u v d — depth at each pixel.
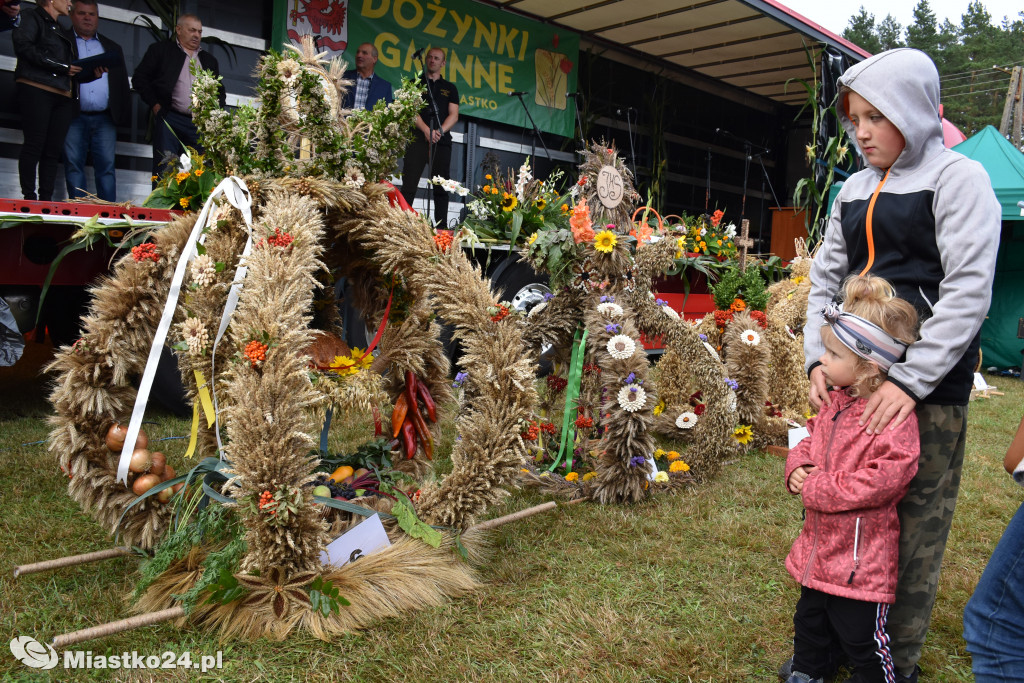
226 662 2.01
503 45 9.09
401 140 2.72
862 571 1.81
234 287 2.29
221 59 6.84
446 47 8.48
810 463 1.96
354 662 2.04
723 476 4.02
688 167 12.61
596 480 3.50
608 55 11.04
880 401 1.78
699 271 7.04
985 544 3.16
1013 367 9.26
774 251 11.49
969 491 3.89
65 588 2.39
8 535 2.78
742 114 13.55
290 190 2.48
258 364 2.11
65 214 3.70
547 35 9.62
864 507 1.80
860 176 2.06
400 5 7.94
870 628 1.82
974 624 1.59
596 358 3.55
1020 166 8.73
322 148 2.61
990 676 1.55
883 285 1.83
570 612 2.38
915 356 1.75
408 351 2.83
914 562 1.92
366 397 2.48
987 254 1.72
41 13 5.30
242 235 2.43
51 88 5.34
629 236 3.72
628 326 3.54
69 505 3.11
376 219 2.63
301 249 2.30
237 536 2.26
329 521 2.60
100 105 5.76
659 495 3.60
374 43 7.77
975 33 52.53
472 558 2.70
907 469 1.76
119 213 3.76
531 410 2.65
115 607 2.27
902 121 1.81
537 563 2.75
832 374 1.90
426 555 2.51
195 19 6.11
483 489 2.57
